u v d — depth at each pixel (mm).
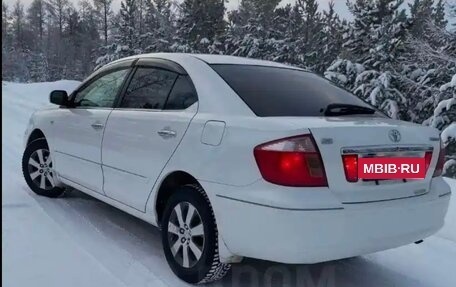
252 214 2600
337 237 2553
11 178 5625
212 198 2826
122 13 28125
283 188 2535
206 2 24719
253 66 3615
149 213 3410
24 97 16516
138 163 3465
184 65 3488
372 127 2793
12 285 2945
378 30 16078
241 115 2896
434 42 15453
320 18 25203
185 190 3111
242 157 2684
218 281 3229
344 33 17484
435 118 12797
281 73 3650
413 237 2904
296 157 2547
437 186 3109
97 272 3209
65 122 4477
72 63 47438
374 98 14484
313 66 22484
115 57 27109
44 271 3168
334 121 2820
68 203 4746
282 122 2699
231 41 24219
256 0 25250
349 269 3611
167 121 3266
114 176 3746
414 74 15281
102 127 3908
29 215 4289
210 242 2910
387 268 3672
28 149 5016
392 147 2803
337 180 2605
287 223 2488
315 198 2523
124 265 3354
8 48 46719
